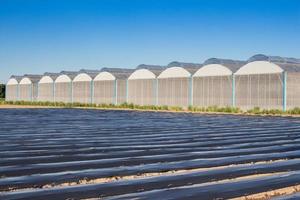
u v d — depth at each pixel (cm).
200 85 3753
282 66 3250
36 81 5594
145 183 792
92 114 3112
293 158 1135
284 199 687
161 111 3634
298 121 2509
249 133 1798
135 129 1919
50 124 2167
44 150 1237
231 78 3541
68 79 5047
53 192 712
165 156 1147
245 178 854
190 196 696
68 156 1127
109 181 807
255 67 3391
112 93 4497
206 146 1374
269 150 1293
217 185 782
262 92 3344
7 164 992
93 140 1495
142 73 4222
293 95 3259
